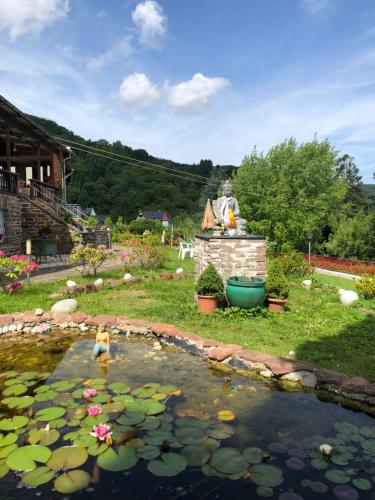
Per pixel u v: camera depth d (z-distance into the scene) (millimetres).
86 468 2668
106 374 4426
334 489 2520
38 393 3814
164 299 8117
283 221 28844
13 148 20094
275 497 2434
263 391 4059
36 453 2812
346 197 44094
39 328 6195
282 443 3039
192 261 16344
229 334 5715
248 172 32562
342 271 16453
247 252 7656
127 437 3043
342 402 3850
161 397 3785
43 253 13680
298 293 9500
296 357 4867
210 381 4285
